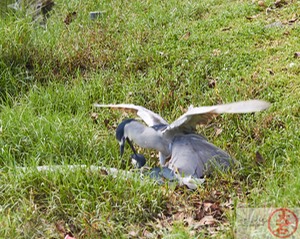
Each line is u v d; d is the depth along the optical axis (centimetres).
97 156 1172
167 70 1454
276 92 1312
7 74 1446
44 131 1210
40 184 1062
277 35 1552
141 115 1132
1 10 1745
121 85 1418
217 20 1689
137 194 1028
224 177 1070
